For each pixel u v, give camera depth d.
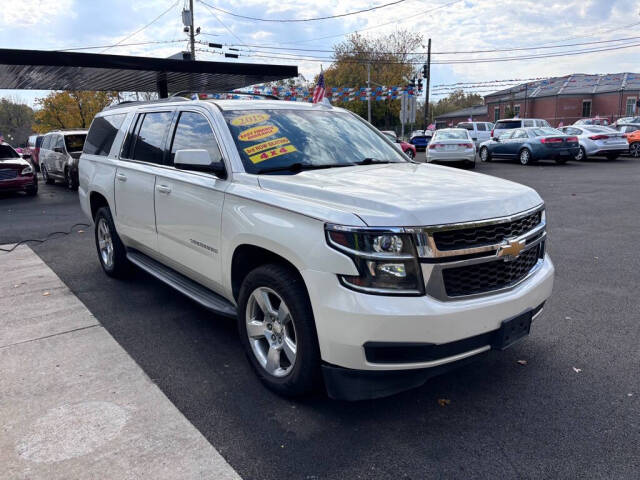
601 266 6.16
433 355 2.73
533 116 62.53
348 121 4.65
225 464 2.63
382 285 2.66
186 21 31.31
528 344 4.04
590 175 16.17
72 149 15.96
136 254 5.39
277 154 3.76
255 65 15.38
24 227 9.58
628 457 2.66
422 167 4.01
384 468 2.60
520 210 3.08
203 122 4.05
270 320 3.28
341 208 2.83
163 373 3.62
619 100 56.06
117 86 17.77
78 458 2.68
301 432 2.90
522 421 2.99
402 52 58.53
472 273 2.86
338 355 2.75
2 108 72.25
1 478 2.53
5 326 4.48
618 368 3.62
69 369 3.67
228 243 3.49
